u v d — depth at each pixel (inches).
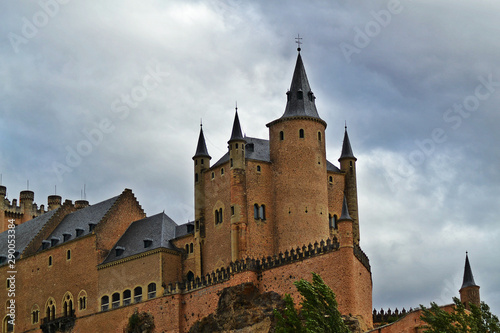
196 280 4603.8
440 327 3469.5
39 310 5457.7
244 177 4559.5
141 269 4859.7
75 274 5246.1
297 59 4859.7
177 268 4832.7
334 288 3976.4
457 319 3489.2
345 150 4955.7
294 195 4547.2
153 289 4768.7
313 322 3548.2
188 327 4539.9
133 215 5378.9
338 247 4015.8
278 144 4655.5
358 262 4074.8
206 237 4709.6
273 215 4586.6
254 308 4222.4
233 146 4584.2
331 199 4803.2
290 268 4200.3
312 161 4603.8
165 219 5083.7
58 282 5359.3
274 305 4170.8
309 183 4564.5
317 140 4660.4
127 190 5388.8
